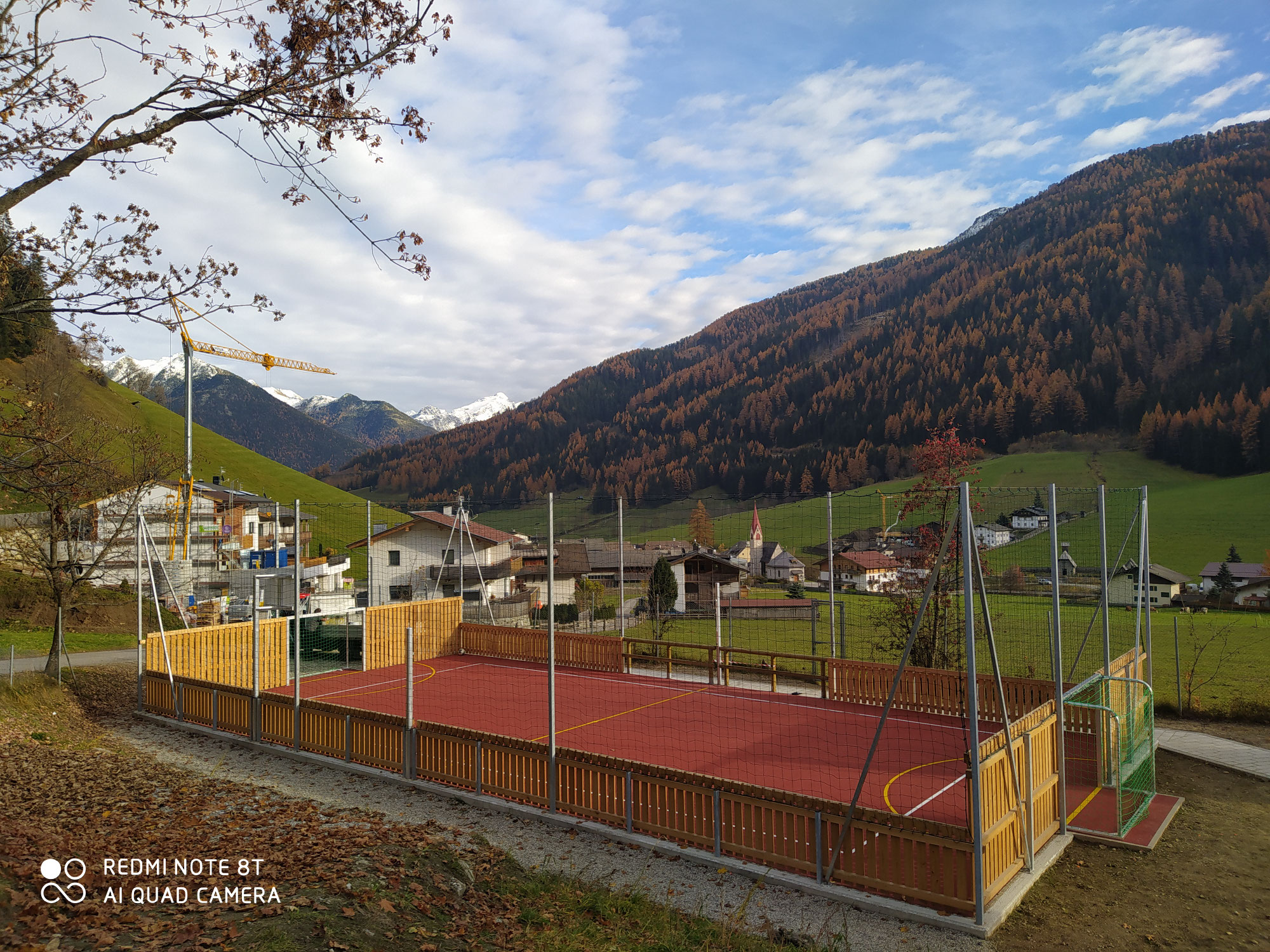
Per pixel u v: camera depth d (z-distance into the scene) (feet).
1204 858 30.45
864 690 55.93
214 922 19.20
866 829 26.91
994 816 26.37
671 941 22.79
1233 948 23.59
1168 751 45.47
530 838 32.24
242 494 160.35
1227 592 199.62
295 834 29.09
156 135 27.02
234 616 107.86
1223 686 77.51
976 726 24.81
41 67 26.99
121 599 107.86
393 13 26.40
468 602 122.42
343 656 77.10
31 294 29.35
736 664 63.10
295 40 25.82
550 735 34.76
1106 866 29.71
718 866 29.17
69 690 58.90
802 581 135.44
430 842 28.78
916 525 61.77
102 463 40.09
